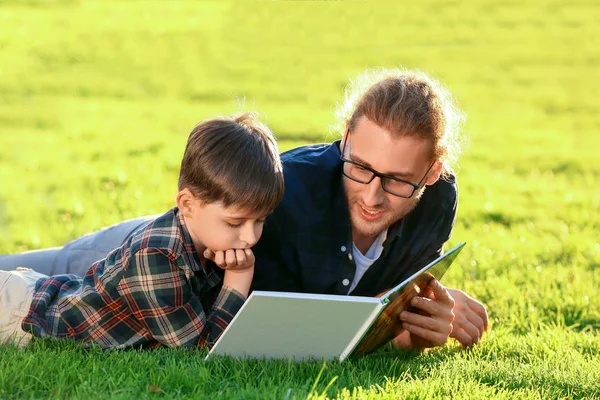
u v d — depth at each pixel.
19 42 24.92
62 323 4.40
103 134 16.11
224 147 4.06
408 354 4.84
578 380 4.34
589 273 7.59
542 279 7.27
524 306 6.49
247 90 21.48
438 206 4.87
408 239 4.83
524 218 11.07
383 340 4.60
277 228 4.57
